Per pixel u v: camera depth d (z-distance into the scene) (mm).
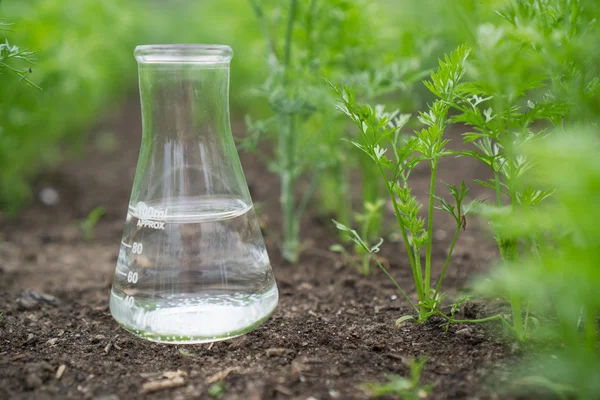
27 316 532
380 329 494
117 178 1016
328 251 659
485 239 672
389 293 565
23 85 727
